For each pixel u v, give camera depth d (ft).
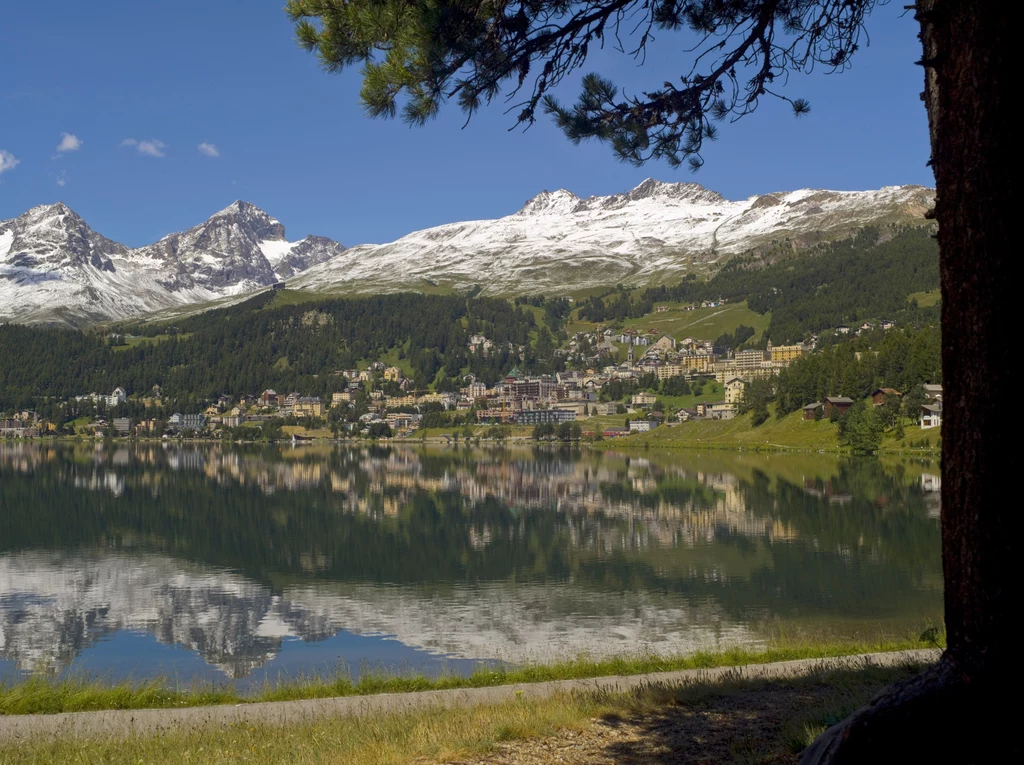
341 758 46.26
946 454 26.13
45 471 620.49
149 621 159.43
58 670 125.08
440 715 58.18
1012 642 24.44
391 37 46.55
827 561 204.85
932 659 76.23
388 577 204.03
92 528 303.89
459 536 271.90
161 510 364.38
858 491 361.71
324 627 152.66
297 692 74.74
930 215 27.40
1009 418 24.64
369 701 69.46
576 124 54.80
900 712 25.16
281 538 276.00
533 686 74.23
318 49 47.11
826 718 47.80
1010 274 24.73
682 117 55.57
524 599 172.65
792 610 154.92
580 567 207.21
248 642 142.61
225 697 72.90
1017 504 24.56
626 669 82.74
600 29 50.60
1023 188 24.79
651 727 52.29
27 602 178.29
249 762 46.68
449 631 146.82
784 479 431.02
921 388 598.75
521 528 286.66
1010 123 24.89
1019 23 24.85
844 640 124.16
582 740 49.55
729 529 264.31
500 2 47.93
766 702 58.75
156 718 63.82
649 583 184.34
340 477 552.00
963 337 25.58
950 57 26.32
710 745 47.44
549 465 635.66
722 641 133.28
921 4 29.22
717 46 52.19
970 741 24.39
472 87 50.60
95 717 64.39
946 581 26.18
